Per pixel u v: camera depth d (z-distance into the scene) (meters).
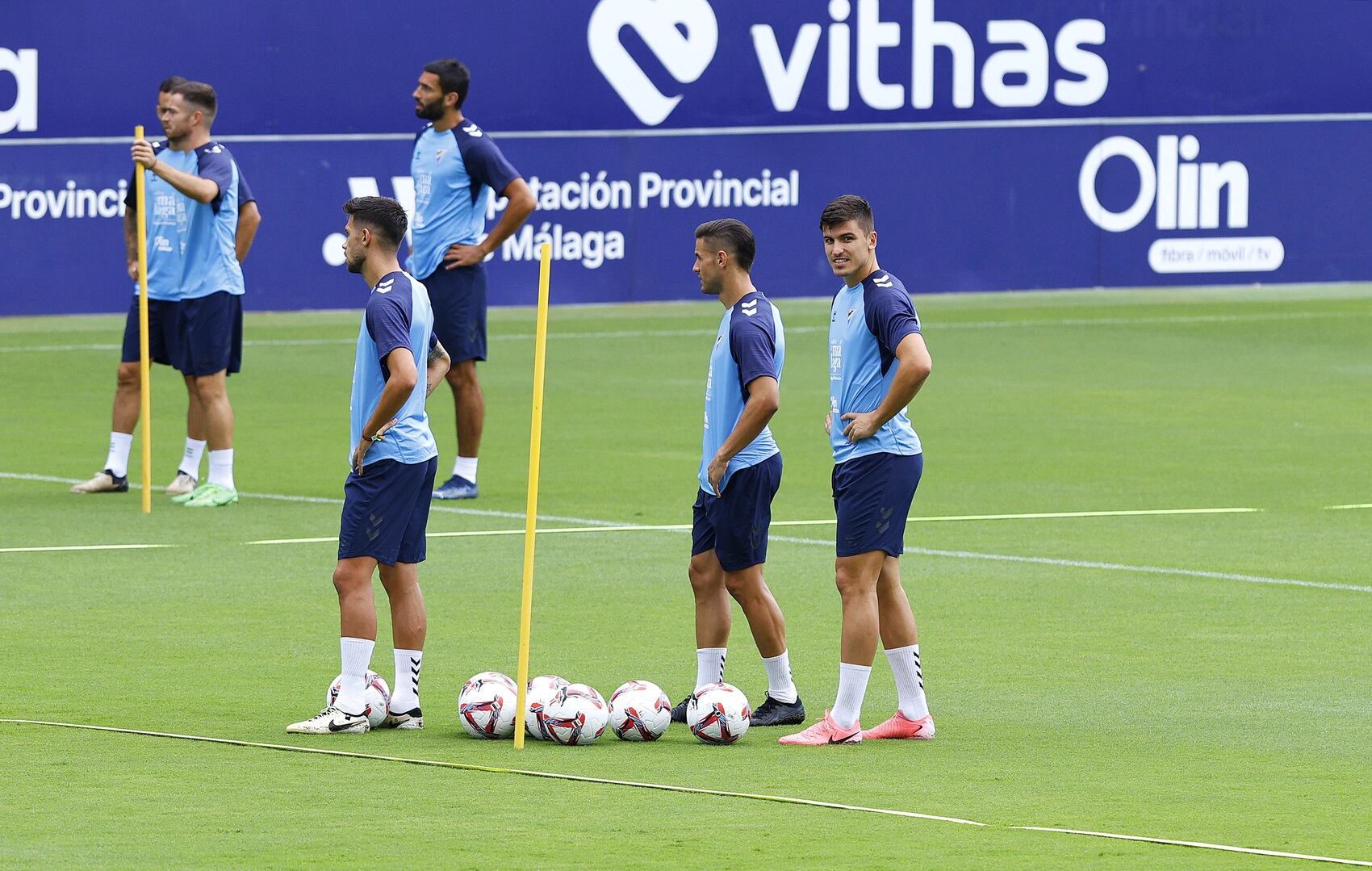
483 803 26.12
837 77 102.81
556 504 53.69
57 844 24.00
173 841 24.16
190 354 53.38
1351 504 54.12
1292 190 110.69
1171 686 34.25
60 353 85.44
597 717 29.95
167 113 53.78
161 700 32.59
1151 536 49.22
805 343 91.56
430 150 55.12
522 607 29.80
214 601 41.19
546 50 98.00
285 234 94.88
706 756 29.23
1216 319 100.38
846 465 30.42
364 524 30.41
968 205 105.56
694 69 100.44
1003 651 37.06
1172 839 24.48
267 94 93.75
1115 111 107.38
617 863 23.36
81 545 47.34
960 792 26.95
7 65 89.38
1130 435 67.06
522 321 97.50
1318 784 27.50
